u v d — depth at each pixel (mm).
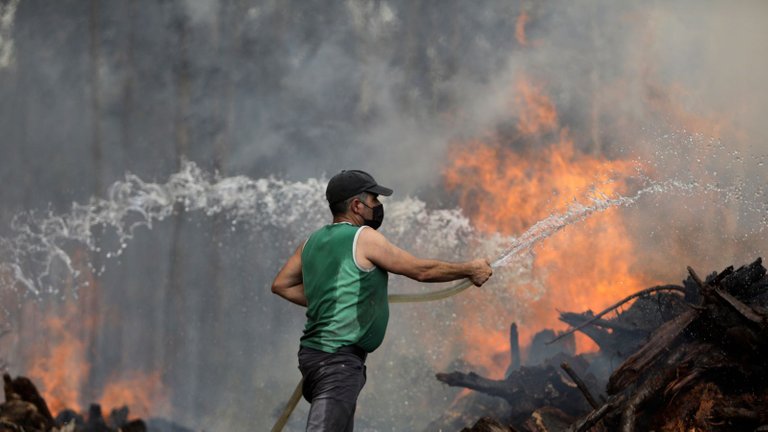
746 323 10203
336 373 7812
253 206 34625
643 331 13172
